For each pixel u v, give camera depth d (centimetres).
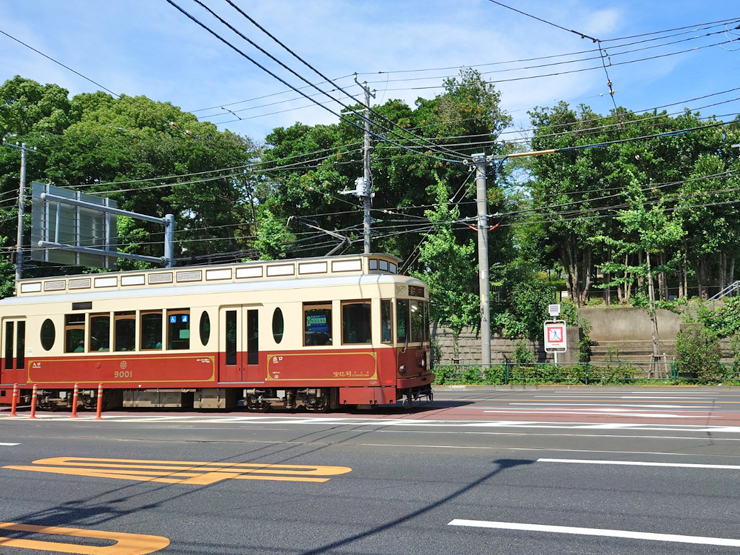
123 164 3981
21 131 4528
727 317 2841
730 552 512
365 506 681
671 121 3472
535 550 524
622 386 2453
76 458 1046
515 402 1833
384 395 1538
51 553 555
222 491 769
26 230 3794
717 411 1498
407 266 3644
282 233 3453
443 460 920
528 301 3106
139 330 1808
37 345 1944
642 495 692
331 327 1603
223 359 1709
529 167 3916
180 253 4253
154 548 560
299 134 3859
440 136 3284
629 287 3791
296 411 1719
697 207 3189
